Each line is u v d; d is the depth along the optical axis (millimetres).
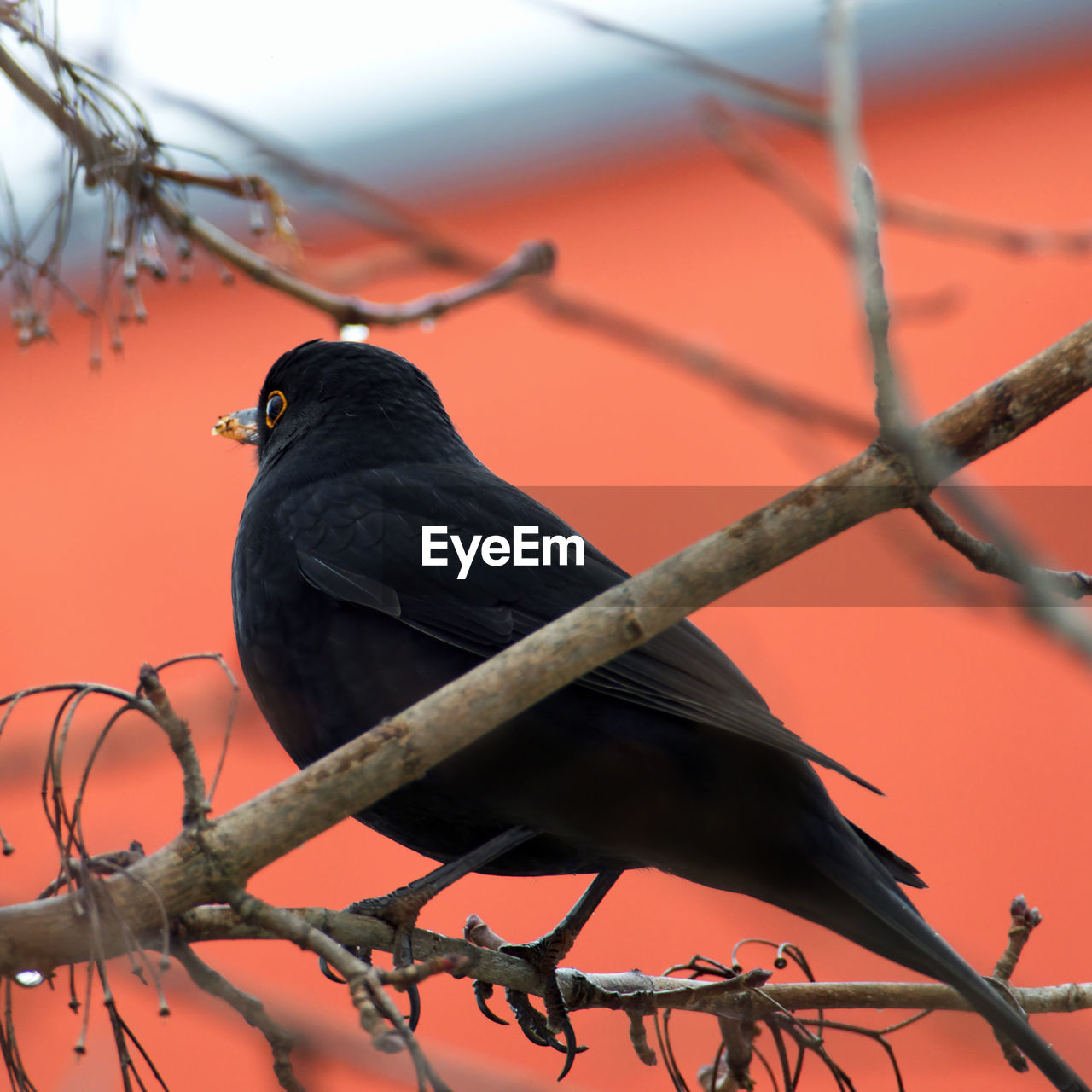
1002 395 5465
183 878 5188
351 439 9031
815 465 6301
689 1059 9484
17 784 10391
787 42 17703
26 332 6828
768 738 6855
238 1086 13391
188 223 6906
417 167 19172
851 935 7258
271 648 8164
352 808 5336
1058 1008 7172
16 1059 5180
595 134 18891
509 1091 7363
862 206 5336
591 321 6512
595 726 7301
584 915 7805
